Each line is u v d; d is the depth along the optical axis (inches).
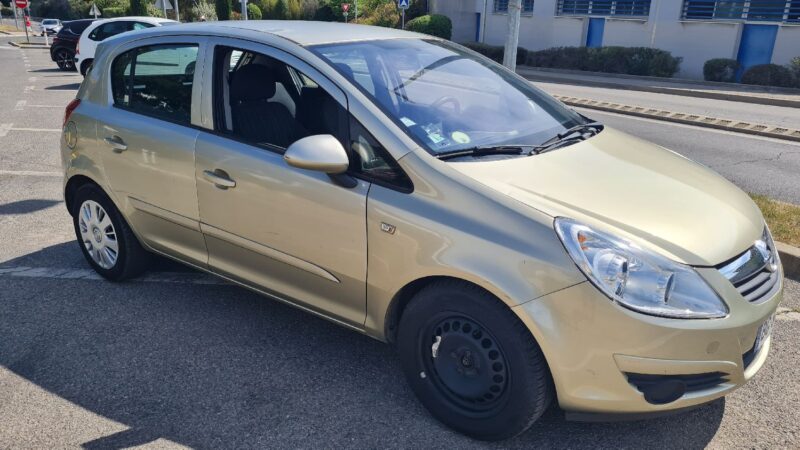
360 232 112.5
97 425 112.0
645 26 919.7
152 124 144.9
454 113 124.3
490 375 103.3
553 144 124.3
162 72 146.7
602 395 96.3
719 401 121.7
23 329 144.3
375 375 128.4
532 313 95.8
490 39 1187.3
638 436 111.3
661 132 418.3
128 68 154.7
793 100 601.0
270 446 107.1
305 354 135.8
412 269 106.5
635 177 116.6
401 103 120.0
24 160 301.1
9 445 106.4
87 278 171.3
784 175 302.4
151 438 108.8
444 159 109.1
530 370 98.7
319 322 149.3
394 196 108.7
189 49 141.4
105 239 164.7
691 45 871.1
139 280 169.8
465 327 104.9
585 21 1005.8
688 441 110.2
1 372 127.6
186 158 137.4
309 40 131.5
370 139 113.2
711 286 95.9
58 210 229.5
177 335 142.6
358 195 112.0
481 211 101.2
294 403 119.0
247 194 127.6
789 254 176.6
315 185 117.1
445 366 108.8
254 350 136.8
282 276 129.3
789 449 108.6
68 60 749.9
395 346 128.0
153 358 133.3
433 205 104.9
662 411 97.6
